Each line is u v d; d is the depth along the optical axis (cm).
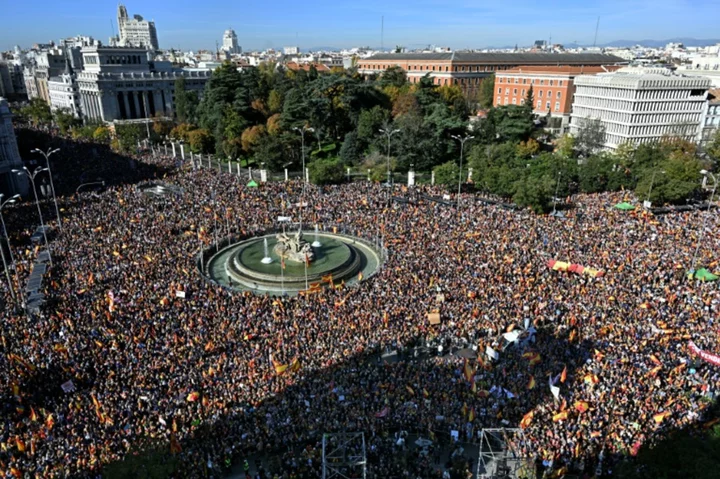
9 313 5128
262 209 8456
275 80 17200
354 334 4706
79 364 4272
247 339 4625
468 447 3728
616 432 3500
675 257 6191
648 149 10344
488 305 5206
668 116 13675
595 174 9812
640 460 3189
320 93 13075
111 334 4622
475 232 7075
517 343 4650
